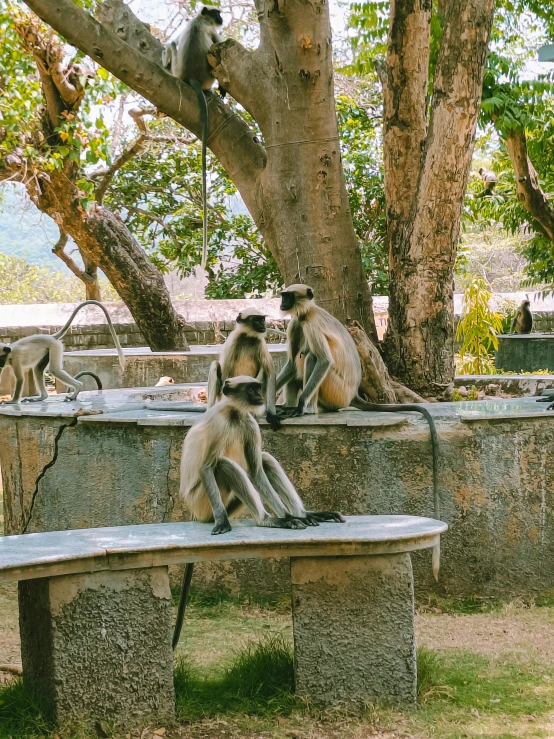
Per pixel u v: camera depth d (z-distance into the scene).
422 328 7.24
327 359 6.03
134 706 3.69
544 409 5.92
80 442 6.19
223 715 3.82
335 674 3.86
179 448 5.78
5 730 3.53
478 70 6.95
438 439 5.51
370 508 5.56
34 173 10.38
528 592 5.61
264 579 5.70
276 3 6.78
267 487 4.25
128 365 12.21
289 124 7.01
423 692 4.02
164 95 7.31
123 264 11.99
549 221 12.44
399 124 7.48
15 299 26.16
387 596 3.89
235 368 5.97
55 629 3.56
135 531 4.08
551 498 5.66
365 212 18.45
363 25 10.83
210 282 19.69
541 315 20.17
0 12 9.93
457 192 7.12
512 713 3.84
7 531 6.79
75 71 10.63
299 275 7.14
